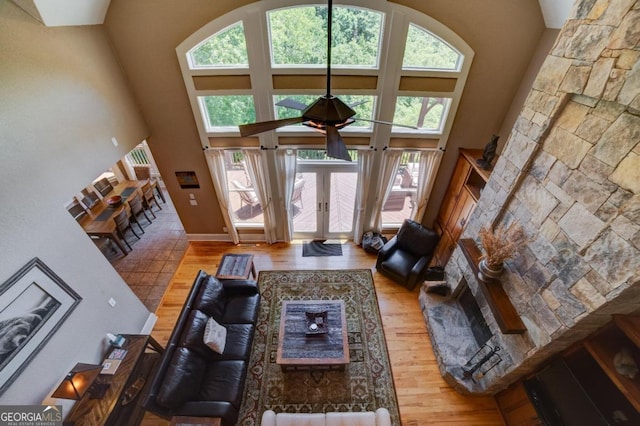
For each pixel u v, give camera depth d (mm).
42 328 2867
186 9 3752
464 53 4027
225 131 4863
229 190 5938
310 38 4043
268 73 4227
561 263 2574
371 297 5145
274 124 2426
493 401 3793
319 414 3195
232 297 4551
